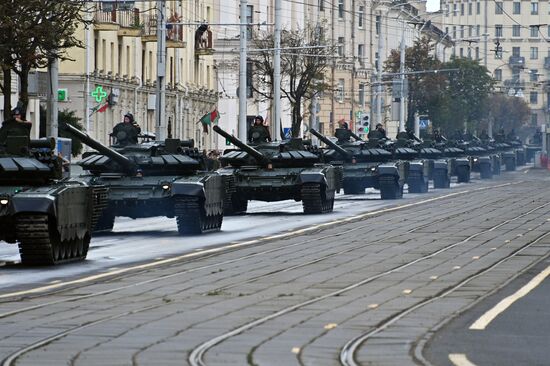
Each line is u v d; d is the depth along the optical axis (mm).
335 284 40000
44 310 33812
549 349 27531
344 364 25609
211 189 64188
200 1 155250
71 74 115438
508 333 29719
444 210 81375
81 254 49594
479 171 148750
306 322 31469
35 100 104938
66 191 47375
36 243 46031
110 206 63219
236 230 65625
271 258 49281
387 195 97562
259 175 78875
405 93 161875
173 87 140125
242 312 33375
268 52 145375
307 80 145875
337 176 83188
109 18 120438
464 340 28641
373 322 31406
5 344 28203
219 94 163500
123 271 44594
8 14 69312
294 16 180125
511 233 61656
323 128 191000
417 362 25766
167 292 38094
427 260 48000
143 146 64438
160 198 62938
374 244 55500
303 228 66188
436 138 134125
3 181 48500
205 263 47469
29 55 70375
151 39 131750
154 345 28078
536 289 38500
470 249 52781
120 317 32469
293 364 25625
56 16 72625
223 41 165625
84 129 116000
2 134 49438
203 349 27500
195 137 152375
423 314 32812
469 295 36875
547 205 86750
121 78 126875
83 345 28078
